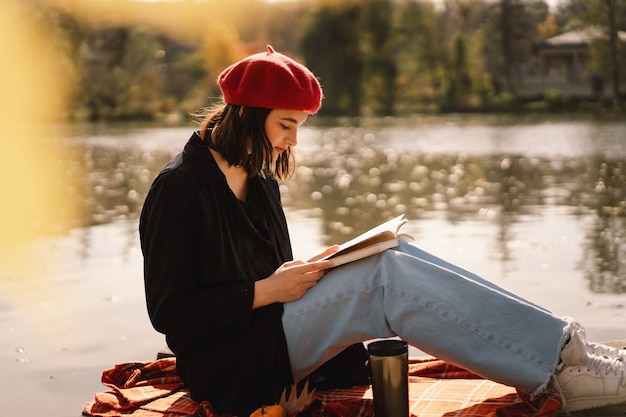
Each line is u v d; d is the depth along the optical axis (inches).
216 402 99.0
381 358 91.2
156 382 112.3
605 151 719.1
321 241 275.7
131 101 2197.3
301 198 410.9
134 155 789.9
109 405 104.6
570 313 179.0
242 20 2829.7
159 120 2004.2
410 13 2171.5
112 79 2207.2
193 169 98.2
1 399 133.8
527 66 2431.1
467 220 322.3
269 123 99.0
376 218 332.5
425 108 2161.7
